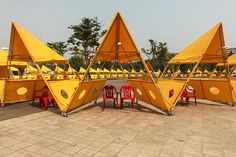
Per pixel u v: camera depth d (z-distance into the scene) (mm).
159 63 51688
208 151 4312
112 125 6246
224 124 6375
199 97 11219
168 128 5934
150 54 52188
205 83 10641
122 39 7984
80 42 32219
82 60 46406
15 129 5742
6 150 4297
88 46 32219
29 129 5758
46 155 4078
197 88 11117
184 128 5938
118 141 4867
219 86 10023
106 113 7957
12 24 8180
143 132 5562
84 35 31562
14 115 7461
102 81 9969
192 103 10219
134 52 8773
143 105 9656
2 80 9711
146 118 7148
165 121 6738
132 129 5836
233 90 9789
